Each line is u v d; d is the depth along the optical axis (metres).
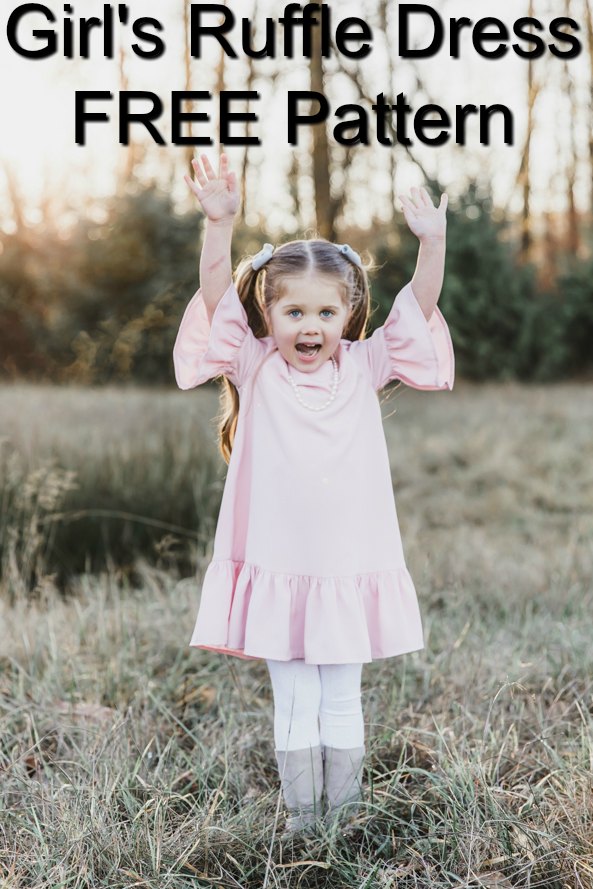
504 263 13.70
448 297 13.51
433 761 2.52
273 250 2.27
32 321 13.77
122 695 3.04
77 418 7.36
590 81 18.89
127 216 13.71
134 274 13.70
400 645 2.24
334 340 2.23
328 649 2.13
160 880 1.96
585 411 9.81
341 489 2.20
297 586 2.18
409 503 6.34
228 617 2.23
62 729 2.64
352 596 2.18
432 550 4.65
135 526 4.64
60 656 3.21
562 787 2.27
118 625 3.50
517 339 13.76
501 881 1.96
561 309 14.28
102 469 5.11
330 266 2.21
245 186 16.62
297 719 2.20
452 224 13.73
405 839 2.17
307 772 2.20
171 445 5.43
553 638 3.44
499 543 5.20
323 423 2.21
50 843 2.06
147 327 13.37
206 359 2.25
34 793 2.24
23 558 4.13
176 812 2.33
